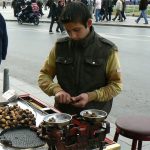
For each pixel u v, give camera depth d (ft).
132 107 19.03
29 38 46.96
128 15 97.66
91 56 8.17
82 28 7.59
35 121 7.54
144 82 24.25
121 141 13.88
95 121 6.26
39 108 8.38
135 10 104.17
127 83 23.79
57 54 8.49
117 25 69.92
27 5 71.00
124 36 50.85
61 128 5.98
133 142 8.23
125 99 20.26
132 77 25.58
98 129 6.34
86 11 7.59
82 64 8.20
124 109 18.63
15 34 51.67
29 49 37.50
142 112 18.28
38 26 66.64
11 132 7.13
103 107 8.40
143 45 41.81
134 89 22.38
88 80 8.23
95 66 8.14
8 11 115.65
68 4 7.68
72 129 6.12
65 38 8.48
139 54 35.35
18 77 25.23
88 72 8.20
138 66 29.50
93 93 7.96
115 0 92.22
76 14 7.43
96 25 70.38
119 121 8.57
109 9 80.02
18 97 9.07
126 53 35.78
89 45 8.14
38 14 70.23
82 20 7.49
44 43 42.04
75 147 6.08
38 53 35.14
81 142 6.14
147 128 8.16
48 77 8.66
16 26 65.82
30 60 31.50
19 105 8.62
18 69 27.84
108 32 56.29
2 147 6.53
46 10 115.85
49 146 6.10
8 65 29.17
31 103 8.84
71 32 7.66
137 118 8.76
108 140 6.84
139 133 7.97
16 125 7.36
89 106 8.21
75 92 8.34
